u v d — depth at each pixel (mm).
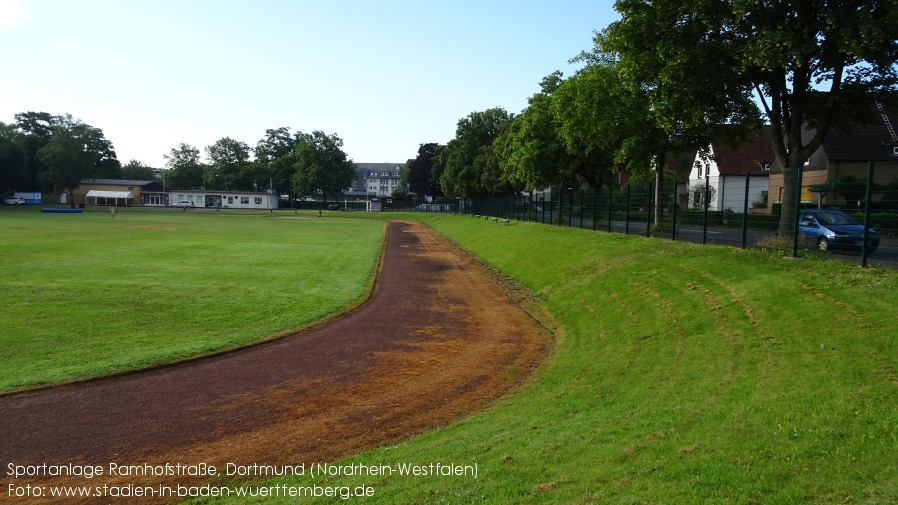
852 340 8406
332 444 7797
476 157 74250
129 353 12148
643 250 19906
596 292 17406
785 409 6539
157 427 8359
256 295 19078
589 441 6477
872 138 42438
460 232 50938
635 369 10133
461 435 7648
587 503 4855
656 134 27359
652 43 17938
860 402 6312
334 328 15156
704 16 16609
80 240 35375
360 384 10578
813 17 15594
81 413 8875
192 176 144625
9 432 8109
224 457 7328
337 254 32938
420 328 15406
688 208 22953
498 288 22625
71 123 102250
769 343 9492
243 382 10578
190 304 17266
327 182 116500
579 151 35844
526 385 10562
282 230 52250
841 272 11789
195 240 38531
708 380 8547
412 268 28438
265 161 133875
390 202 118562
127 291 18828
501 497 5207
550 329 15570
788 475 4879
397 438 8031
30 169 105312
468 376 11156
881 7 14234
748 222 18234
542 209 39875
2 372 10727
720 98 18266
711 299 12914
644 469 5383
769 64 15102
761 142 54969
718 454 5500
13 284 19375
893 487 4449
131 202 120375
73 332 13703
